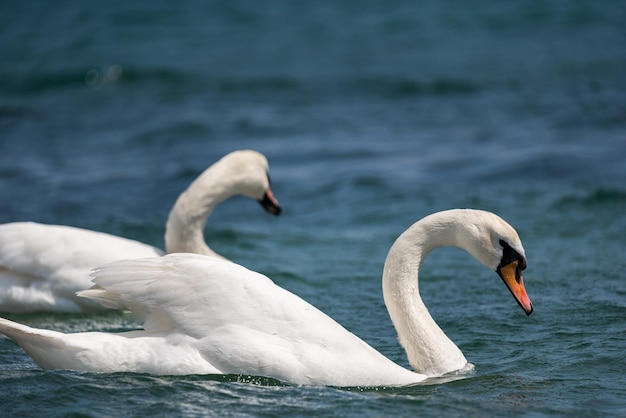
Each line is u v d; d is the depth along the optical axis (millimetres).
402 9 41812
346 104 28594
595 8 41531
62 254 11781
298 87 30797
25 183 20500
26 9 41812
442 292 12875
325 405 8219
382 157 22484
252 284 8836
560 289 12766
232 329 8648
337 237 16312
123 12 41125
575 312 11680
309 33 38469
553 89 29750
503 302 12312
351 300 12555
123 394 8234
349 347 8820
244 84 31188
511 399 8609
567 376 9352
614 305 11891
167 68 33125
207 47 36438
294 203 18969
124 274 8883
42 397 8133
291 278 13562
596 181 19688
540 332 10953
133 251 12094
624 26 39031
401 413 8148
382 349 10547
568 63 33281
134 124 26391
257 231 16844
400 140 24234
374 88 30453
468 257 14867
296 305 8859
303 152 23141
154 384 8438
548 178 20156
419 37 37812
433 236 9445
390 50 35875
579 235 15906
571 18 40344
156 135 25141
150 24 39781
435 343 9328
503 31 38719
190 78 32094
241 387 8477
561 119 25953
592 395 8773
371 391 8656
